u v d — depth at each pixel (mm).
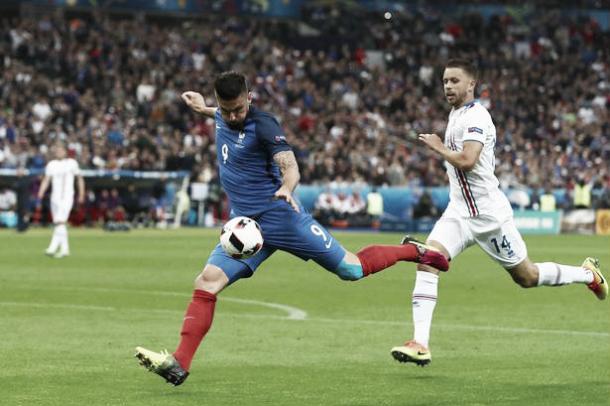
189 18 192375
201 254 96125
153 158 146375
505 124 182125
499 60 197750
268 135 32750
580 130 181000
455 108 38406
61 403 31703
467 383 35469
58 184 91375
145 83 164250
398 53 193250
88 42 170875
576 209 153500
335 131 167000
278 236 33781
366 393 33656
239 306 58031
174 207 144500
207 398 32656
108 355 40500
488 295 64938
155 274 76688
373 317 53500
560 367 38688
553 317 54031
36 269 79812
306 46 192500
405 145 168125
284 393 33531
